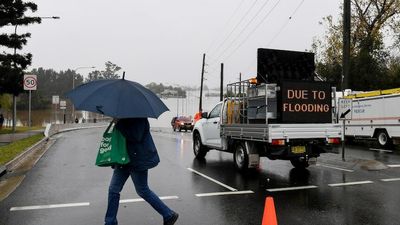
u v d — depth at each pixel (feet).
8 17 99.30
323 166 40.01
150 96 17.80
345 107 41.32
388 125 61.21
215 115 44.21
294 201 24.82
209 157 48.98
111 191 17.46
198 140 47.19
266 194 26.84
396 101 59.57
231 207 23.25
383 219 20.75
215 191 27.86
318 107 34.53
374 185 29.86
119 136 16.69
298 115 33.73
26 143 61.11
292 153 32.99
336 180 32.01
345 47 62.75
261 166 40.11
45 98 427.74
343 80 62.59
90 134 105.50
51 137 89.51
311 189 28.45
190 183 30.94
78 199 25.23
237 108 39.11
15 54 103.24
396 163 42.24
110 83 17.21
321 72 108.68
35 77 70.33
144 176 17.62
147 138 17.48
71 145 66.64
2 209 22.62
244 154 35.99
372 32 108.78
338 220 20.59
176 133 119.14
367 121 65.77
